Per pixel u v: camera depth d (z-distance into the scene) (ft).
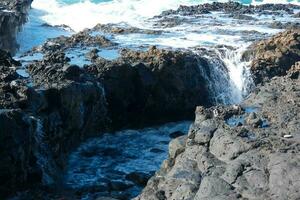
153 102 92.07
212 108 58.23
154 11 160.66
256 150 48.83
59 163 74.43
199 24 126.93
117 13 158.40
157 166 76.79
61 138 76.18
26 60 93.66
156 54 93.86
